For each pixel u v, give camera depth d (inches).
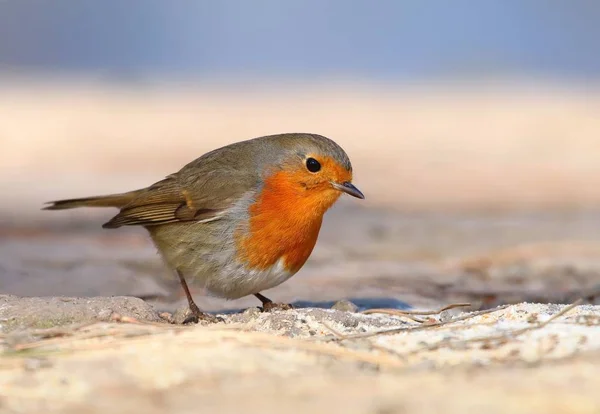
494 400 242.8
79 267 555.5
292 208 399.2
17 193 900.6
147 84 1843.0
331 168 399.9
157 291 506.0
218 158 417.7
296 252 404.8
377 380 265.7
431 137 1298.0
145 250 634.8
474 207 853.8
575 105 1519.4
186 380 271.9
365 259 619.8
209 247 406.0
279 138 410.3
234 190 400.8
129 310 370.9
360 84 1926.7
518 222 773.9
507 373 267.7
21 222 756.0
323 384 262.8
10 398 263.3
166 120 1401.3
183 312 402.0
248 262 402.0
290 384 263.7
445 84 1878.7
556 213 821.2
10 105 1503.4
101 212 820.0
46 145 1194.0
